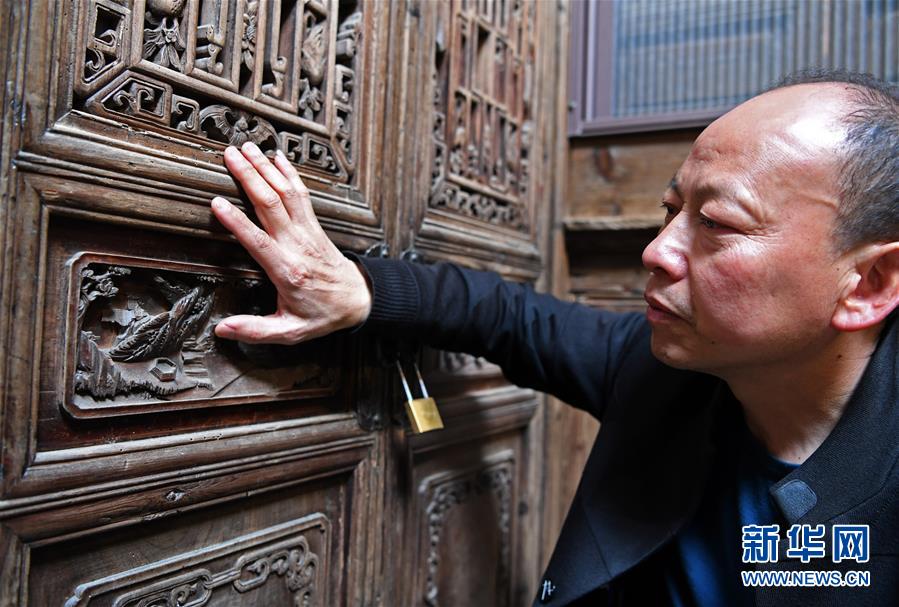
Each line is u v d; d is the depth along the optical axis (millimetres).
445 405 1102
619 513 858
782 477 778
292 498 857
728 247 649
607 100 1641
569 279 1568
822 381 722
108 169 613
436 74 1091
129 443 648
